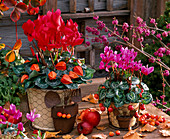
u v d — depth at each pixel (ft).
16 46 3.69
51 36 4.25
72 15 7.93
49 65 4.68
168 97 7.41
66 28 4.23
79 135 4.73
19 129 3.26
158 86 7.54
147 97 4.85
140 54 7.89
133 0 8.45
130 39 8.67
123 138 4.61
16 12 3.32
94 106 6.05
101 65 4.59
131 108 4.58
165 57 7.22
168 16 7.57
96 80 7.78
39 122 4.76
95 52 8.71
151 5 8.71
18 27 7.58
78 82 4.62
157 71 7.30
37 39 4.19
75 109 4.64
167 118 5.35
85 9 8.13
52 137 4.63
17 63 6.42
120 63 4.46
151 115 5.28
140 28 6.15
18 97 6.07
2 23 7.33
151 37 8.65
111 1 8.32
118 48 6.07
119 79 4.76
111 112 4.85
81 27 8.38
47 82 4.44
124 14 8.56
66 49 4.68
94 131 4.89
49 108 4.59
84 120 4.81
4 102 5.81
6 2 3.25
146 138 4.62
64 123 4.62
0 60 6.38
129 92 4.65
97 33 6.21
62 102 4.53
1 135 3.24
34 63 4.80
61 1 7.91
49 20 4.21
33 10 3.87
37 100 4.60
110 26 8.70
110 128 4.99
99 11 8.41
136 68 4.44
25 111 5.68
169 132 4.74
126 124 4.79
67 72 4.64
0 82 5.92
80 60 5.05
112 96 4.61
